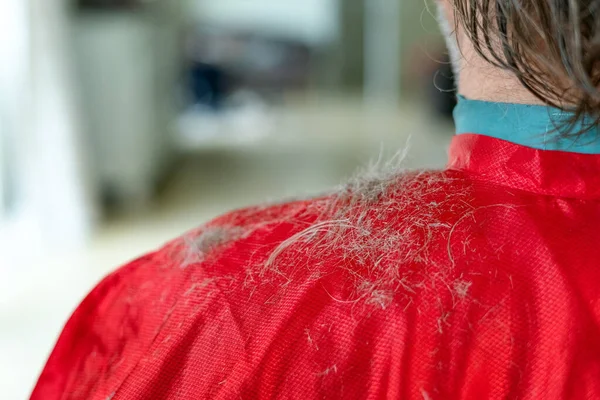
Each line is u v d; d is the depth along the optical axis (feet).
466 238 1.00
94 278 7.04
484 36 1.00
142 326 1.23
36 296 6.54
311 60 26.63
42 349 5.49
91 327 1.33
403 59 23.95
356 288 1.00
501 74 1.07
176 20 14.57
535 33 0.92
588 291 0.95
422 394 0.93
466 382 0.94
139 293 1.28
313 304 1.01
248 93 23.72
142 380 1.09
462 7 1.04
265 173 12.56
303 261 1.08
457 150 1.16
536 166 1.04
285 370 0.99
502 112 1.08
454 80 1.30
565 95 0.98
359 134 17.03
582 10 0.86
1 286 6.75
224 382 1.02
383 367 0.95
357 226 1.10
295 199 1.55
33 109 7.68
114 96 9.47
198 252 1.24
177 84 14.80
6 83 7.70
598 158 1.03
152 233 8.66
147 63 10.42
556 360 0.93
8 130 7.92
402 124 18.70
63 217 8.06
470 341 0.94
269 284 1.07
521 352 0.93
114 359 1.25
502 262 0.97
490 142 1.09
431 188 1.10
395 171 1.22
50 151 7.89
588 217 1.01
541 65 0.95
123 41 9.34
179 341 1.09
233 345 1.04
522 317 0.94
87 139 9.09
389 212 1.10
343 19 27.37
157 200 10.43
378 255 1.03
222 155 14.44
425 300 0.96
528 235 0.99
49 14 7.71
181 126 16.21
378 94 25.98
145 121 10.23
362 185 1.23
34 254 7.66
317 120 20.12
